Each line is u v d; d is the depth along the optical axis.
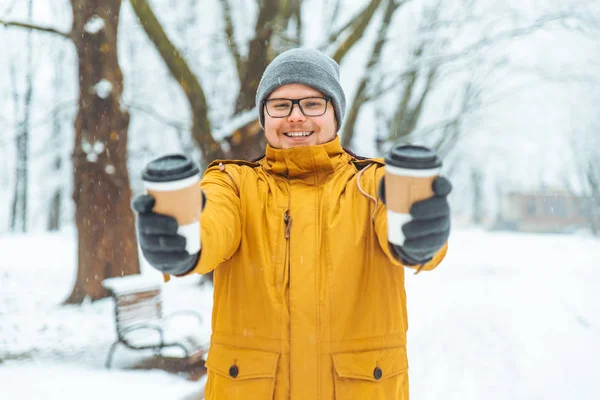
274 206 1.45
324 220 1.41
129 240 7.43
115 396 3.78
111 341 5.47
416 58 11.54
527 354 5.51
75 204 7.40
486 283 11.16
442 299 9.03
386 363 1.35
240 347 1.37
